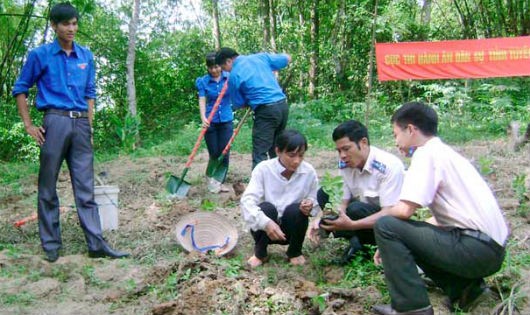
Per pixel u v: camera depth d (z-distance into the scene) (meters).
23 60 13.12
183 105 15.49
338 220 3.39
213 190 6.41
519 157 7.61
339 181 3.45
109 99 15.05
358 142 3.55
